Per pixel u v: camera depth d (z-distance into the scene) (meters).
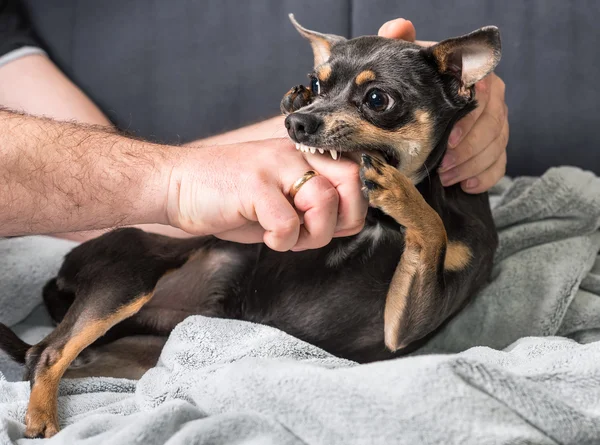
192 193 0.68
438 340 0.87
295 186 0.67
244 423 0.60
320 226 0.67
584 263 0.91
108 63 1.22
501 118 0.88
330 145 0.73
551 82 1.17
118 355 0.86
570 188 0.98
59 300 0.88
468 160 0.85
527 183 1.05
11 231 0.72
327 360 0.72
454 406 0.57
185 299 0.88
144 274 0.82
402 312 0.78
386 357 0.85
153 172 0.69
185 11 1.21
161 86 1.22
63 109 1.13
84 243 0.86
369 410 0.58
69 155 0.70
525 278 0.89
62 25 1.22
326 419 0.59
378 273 0.83
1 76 1.14
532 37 1.17
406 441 0.57
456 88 0.81
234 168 0.68
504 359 0.72
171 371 0.74
